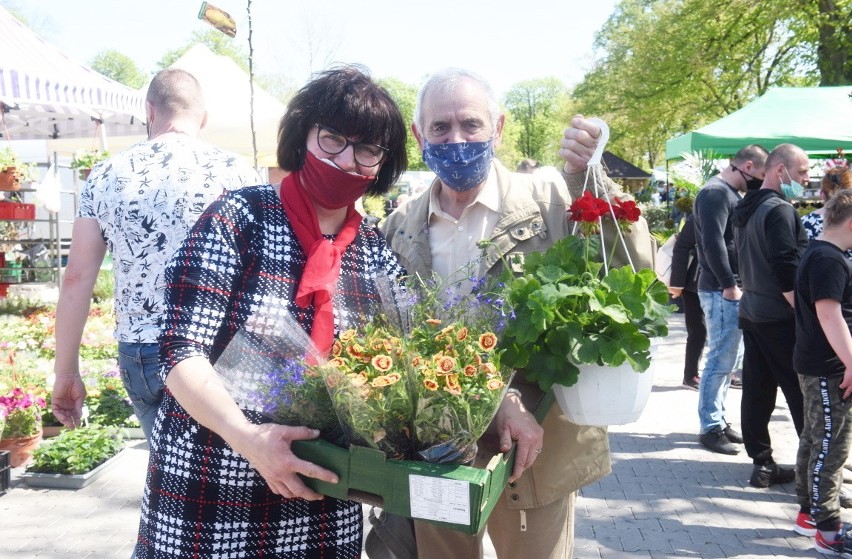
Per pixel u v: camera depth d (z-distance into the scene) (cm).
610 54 3028
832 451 371
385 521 252
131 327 285
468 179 221
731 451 541
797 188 445
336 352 163
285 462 154
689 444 564
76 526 406
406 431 160
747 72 2383
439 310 186
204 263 167
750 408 473
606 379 191
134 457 516
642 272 197
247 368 167
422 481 151
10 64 660
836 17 1795
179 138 304
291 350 169
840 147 965
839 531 381
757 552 385
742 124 1015
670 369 836
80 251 288
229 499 169
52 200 839
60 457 466
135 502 439
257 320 169
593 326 188
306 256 179
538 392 217
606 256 221
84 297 289
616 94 2952
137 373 286
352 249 191
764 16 2108
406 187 2611
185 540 169
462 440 157
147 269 283
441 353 162
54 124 1196
